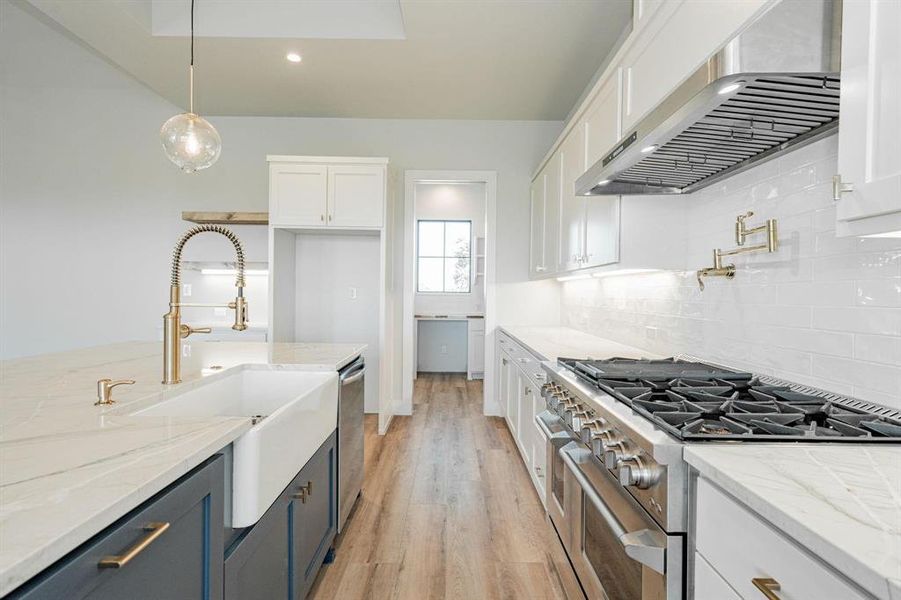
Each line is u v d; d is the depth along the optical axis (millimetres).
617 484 1280
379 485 2947
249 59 3457
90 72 4289
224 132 4629
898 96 800
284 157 4082
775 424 1047
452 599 1874
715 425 1078
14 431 1042
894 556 537
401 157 4633
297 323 4691
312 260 4691
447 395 5582
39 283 4660
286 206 4094
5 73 4324
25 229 4645
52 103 4625
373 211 4086
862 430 1024
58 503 685
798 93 1126
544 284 4633
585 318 3758
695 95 1149
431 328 7270
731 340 1836
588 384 1666
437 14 2859
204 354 2402
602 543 1351
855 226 913
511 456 3461
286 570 1508
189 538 930
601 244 2438
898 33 803
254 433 1180
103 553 680
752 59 1014
